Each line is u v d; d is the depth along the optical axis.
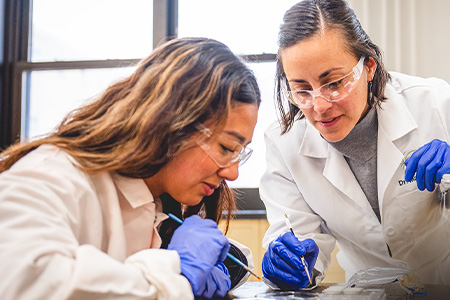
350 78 1.44
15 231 0.83
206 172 1.15
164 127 1.09
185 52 1.16
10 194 0.88
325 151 1.86
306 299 1.30
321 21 1.43
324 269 1.75
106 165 1.07
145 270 0.95
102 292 0.84
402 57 3.09
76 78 3.84
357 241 1.93
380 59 1.63
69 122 1.16
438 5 3.07
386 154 1.75
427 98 1.81
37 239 0.83
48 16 3.94
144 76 1.14
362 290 1.36
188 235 1.17
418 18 3.09
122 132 1.10
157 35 3.71
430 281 1.90
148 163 1.11
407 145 1.78
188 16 3.75
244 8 3.67
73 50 3.89
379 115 1.77
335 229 1.94
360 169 1.84
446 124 1.78
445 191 1.65
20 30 3.98
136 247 1.20
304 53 1.41
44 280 0.80
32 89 3.90
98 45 3.85
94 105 1.17
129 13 3.82
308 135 1.88
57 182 0.97
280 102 1.75
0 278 0.78
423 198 1.76
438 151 1.58
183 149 1.12
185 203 1.22
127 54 3.81
